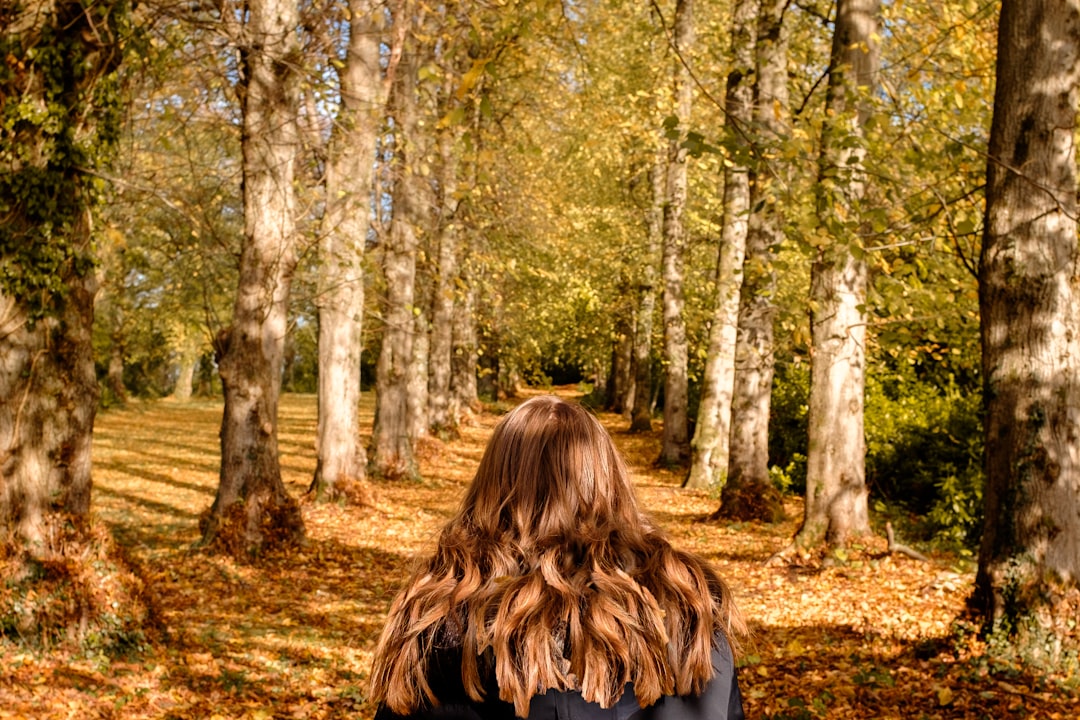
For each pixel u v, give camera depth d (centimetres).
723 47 1791
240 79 1164
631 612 142
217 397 5431
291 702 665
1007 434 637
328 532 1383
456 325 3341
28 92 703
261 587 1048
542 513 154
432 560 158
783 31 1415
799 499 1805
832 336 1077
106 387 4094
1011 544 633
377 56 1459
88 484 741
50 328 719
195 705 639
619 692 140
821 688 648
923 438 1497
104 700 623
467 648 143
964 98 872
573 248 2366
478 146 1777
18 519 699
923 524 1382
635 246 2797
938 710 579
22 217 707
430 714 147
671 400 2364
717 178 2506
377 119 1352
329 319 1622
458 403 3400
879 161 798
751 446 1544
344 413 1628
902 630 809
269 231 1179
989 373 648
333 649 817
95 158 740
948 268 872
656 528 162
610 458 161
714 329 1928
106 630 716
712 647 148
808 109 1041
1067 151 627
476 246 2252
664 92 1681
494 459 160
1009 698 578
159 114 1014
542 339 3459
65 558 712
